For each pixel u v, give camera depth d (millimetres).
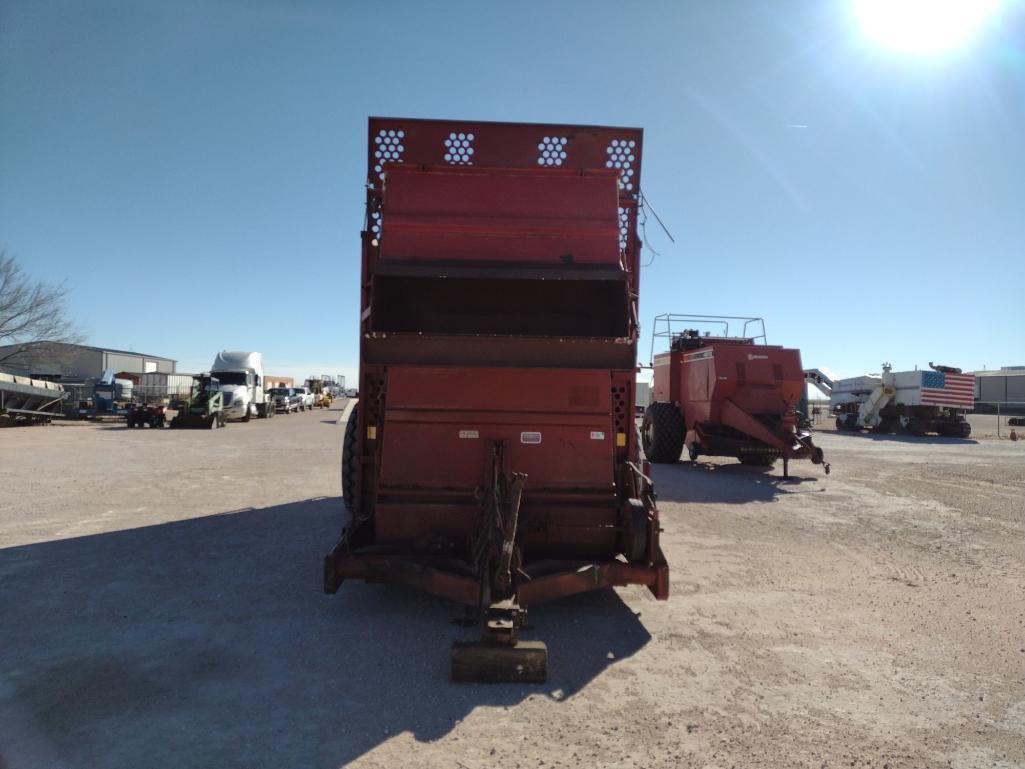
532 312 5270
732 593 5426
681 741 3098
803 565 6305
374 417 5176
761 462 14141
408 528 4840
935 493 10828
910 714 3396
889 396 27031
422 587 4441
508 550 3947
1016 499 10234
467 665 3697
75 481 11164
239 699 3465
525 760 2918
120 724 3182
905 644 4355
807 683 3752
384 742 3055
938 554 6754
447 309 5234
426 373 4996
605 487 4930
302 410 55562
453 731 3166
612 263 5039
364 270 5324
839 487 11500
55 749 2945
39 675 3734
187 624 4578
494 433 4938
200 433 24359
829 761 2938
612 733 3166
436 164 5449
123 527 7590
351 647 4199
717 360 13352
